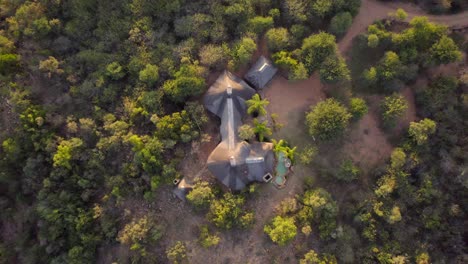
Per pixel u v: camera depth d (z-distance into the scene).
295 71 61.34
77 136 63.19
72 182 62.00
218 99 60.44
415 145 65.69
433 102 65.25
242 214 58.97
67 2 65.94
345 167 62.69
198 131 60.72
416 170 65.75
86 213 61.31
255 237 60.97
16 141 62.47
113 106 63.50
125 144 60.16
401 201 64.88
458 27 68.75
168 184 60.09
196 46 63.16
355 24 68.56
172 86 60.25
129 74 64.31
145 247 59.41
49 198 61.00
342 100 64.50
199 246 60.22
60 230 61.88
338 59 62.19
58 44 65.06
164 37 64.88
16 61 64.12
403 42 64.12
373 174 66.19
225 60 62.53
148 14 65.31
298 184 63.16
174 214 61.00
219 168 58.16
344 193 65.56
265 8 65.50
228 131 59.19
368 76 63.31
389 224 64.44
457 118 65.31
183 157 60.94
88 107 63.84
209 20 63.56
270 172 59.97
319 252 61.22
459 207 65.62
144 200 61.31
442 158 64.94
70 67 64.62
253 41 62.97
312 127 61.19
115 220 61.31
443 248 66.25
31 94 63.75
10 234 69.50
